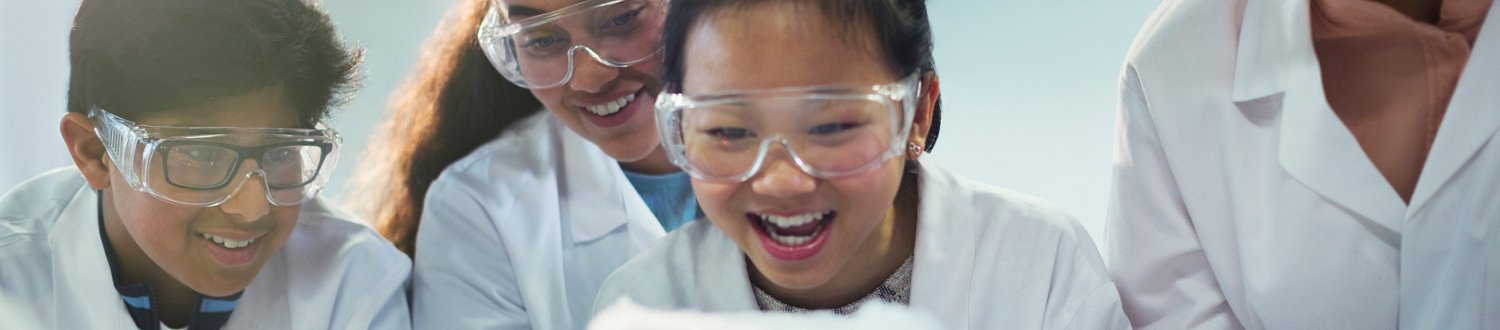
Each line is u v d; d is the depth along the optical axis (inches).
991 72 108.0
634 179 67.4
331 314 60.3
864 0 43.2
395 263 62.0
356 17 108.0
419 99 75.2
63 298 58.4
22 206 61.6
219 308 59.7
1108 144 96.7
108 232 58.8
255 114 53.5
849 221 44.1
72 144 55.0
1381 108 55.5
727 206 44.1
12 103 101.0
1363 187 53.4
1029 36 113.0
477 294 61.6
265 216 55.0
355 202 81.6
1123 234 58.2
